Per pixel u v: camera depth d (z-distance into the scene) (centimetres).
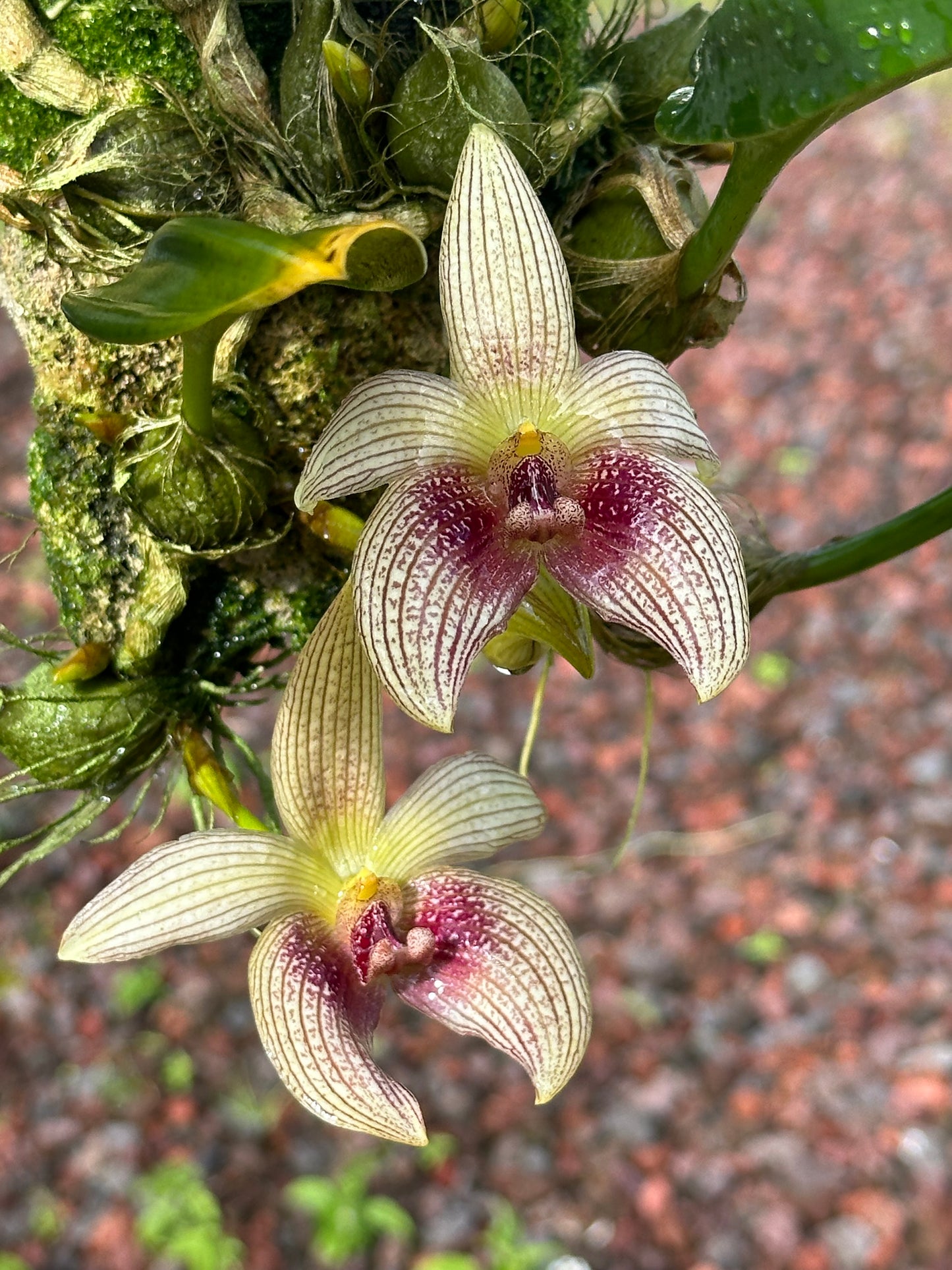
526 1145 66
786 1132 65
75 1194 65
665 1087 68
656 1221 62
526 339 15
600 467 15
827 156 128
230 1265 62
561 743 87
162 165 16
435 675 14
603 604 15
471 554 15
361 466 15
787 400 106
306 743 16
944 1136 63
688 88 15
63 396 18
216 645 19
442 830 17
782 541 95
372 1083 15
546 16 16
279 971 16
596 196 17
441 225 16
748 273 118
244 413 17
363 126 16
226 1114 69
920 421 102
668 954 74
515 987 16
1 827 78
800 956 73
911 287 113
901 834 78
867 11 13
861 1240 60
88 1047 72
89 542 18
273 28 16
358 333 17
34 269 17
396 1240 63
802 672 89
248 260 12
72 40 16
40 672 19
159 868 15
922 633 89
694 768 85
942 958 71
